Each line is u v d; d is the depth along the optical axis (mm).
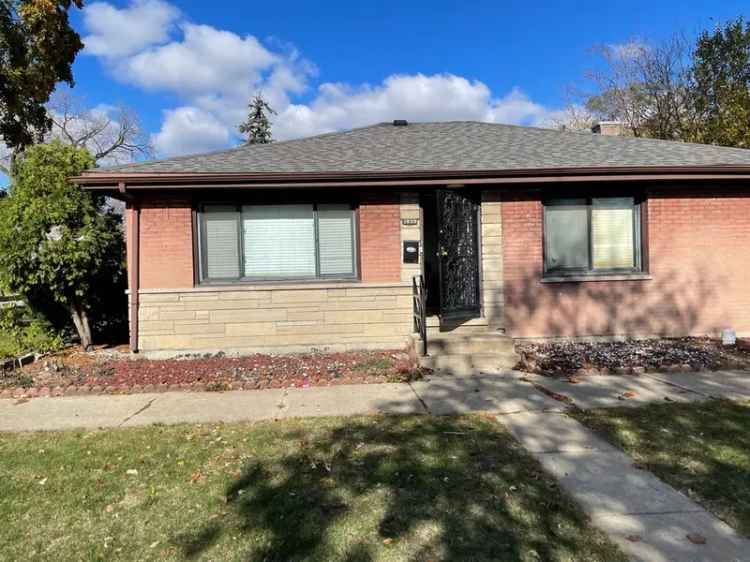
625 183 8945
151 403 6070
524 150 9922
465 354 7664
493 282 8992
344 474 3959
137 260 8539
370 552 2936
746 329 9305
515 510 3375
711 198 9227
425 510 3391
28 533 3223
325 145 10438
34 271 8484
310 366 7652
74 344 9602
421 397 6113
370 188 8672
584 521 3229
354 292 8773
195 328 8586
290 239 8867
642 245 9227
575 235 9234
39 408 5934
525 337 9039
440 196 8336
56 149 8930
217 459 4316
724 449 4312
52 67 19781
